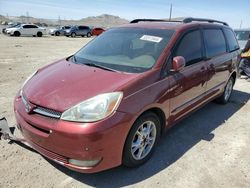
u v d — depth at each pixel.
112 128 2.73
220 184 3.10
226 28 5.65
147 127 3.32
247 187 3.07
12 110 4.89
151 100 3.14
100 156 2.77
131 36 4.07
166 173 3.26
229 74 5.56
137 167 3.35
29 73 8.27
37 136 2.85
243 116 5.24
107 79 3.13
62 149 2.73
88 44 4.49
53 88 3.07
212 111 5.43
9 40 23.12
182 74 3.74
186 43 3.99
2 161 3.31
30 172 3.14
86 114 2.69
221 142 4.10
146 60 3.53
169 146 3.89
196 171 3.32
